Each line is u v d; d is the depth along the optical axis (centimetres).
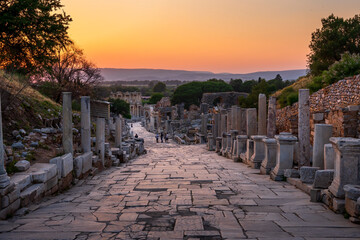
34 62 1579
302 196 690
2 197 551
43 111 1469
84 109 1116
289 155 897
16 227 497
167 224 500
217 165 1365
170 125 5275
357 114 1189
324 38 3061
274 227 472
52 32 1500
